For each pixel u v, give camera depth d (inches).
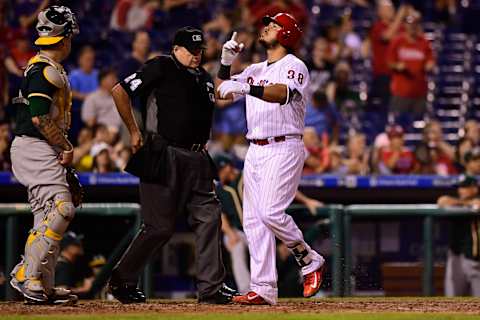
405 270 1825.8
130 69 2142.0
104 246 1726.1
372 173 2064.5
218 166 1752.0
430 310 1045.8
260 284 1102.4
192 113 1082.1
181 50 1083.3
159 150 1076.5
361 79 2689.5
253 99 1100.5
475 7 3034.0
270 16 1099.3
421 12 3016.7
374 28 2596.0
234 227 1750.7
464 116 2751.0
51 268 1073.5
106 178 1759.4
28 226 1664.6
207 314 964.0
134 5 2583.7
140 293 1130.0
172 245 1793.8
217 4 2827.3
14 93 2180.1
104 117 2082.9
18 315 953.5
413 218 1825.8
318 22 2915.8
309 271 1127.6
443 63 2903.5
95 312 999.6
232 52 1114.7
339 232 1727.4
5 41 2258.9
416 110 2514.8
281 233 1098.1
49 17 1074.1
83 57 2224.4
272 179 1085.8
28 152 1064.2
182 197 1090.1
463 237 1815.9
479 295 1817.2
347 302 1178.0
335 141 2266.2
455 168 2151.8
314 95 2253.9
